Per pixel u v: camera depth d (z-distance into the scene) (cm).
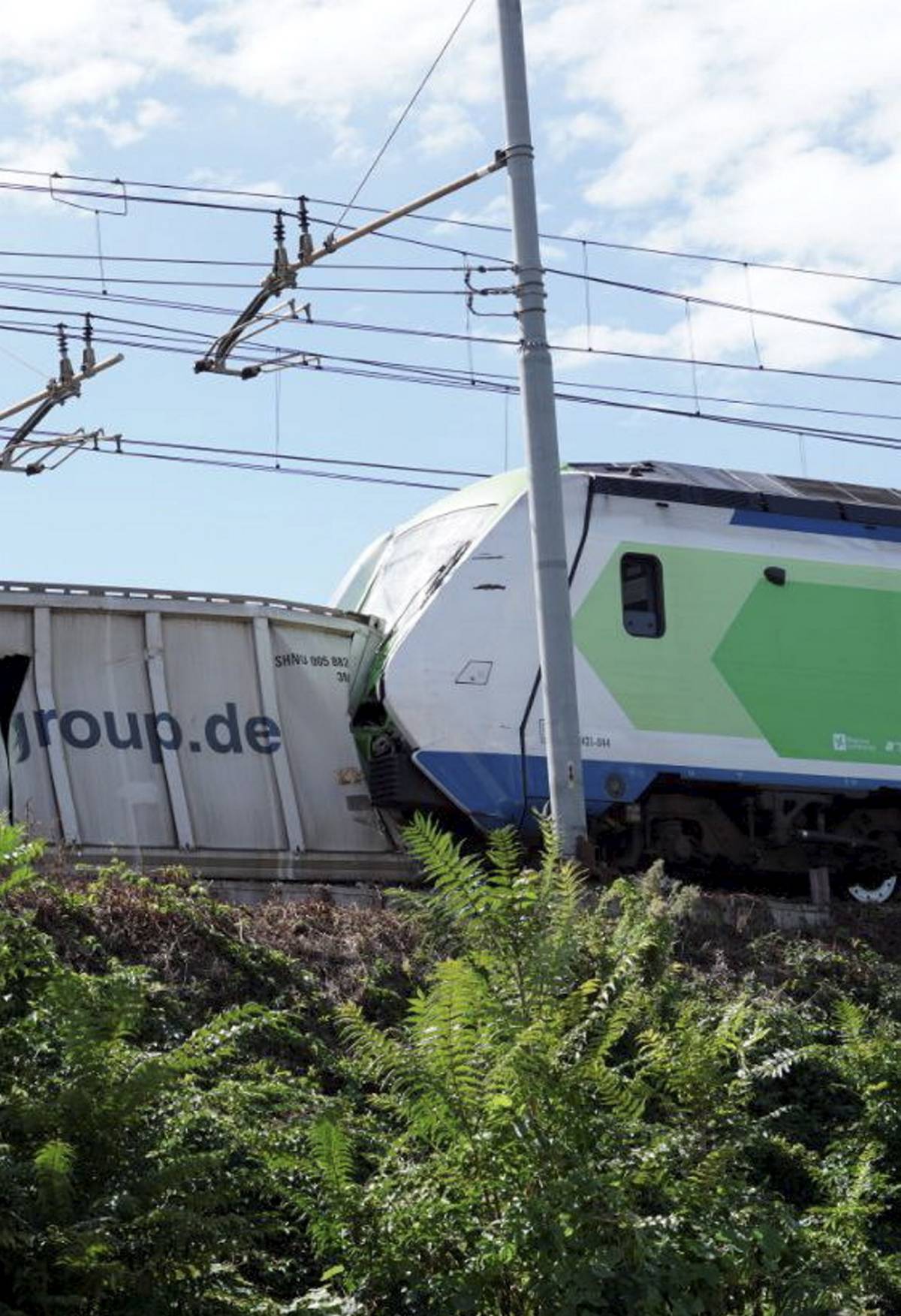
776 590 3381
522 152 2859
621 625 3191
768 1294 1434
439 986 1463
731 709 3278
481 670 3025
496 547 3078
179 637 2967
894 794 3494
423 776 3009
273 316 3156
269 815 2975
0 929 1552
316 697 3055
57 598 2870
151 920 2050
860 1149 1955
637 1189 1412
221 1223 1284
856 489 3709
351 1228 1378
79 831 2812
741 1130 1531
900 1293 1631
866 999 2497
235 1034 1458
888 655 3497
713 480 3456
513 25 2903
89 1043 1315
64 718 2850
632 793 3142
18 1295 1206
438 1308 1338
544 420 2786
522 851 1681
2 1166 1219
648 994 1908
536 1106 1391
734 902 2617
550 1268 1311
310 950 2144
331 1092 1889
